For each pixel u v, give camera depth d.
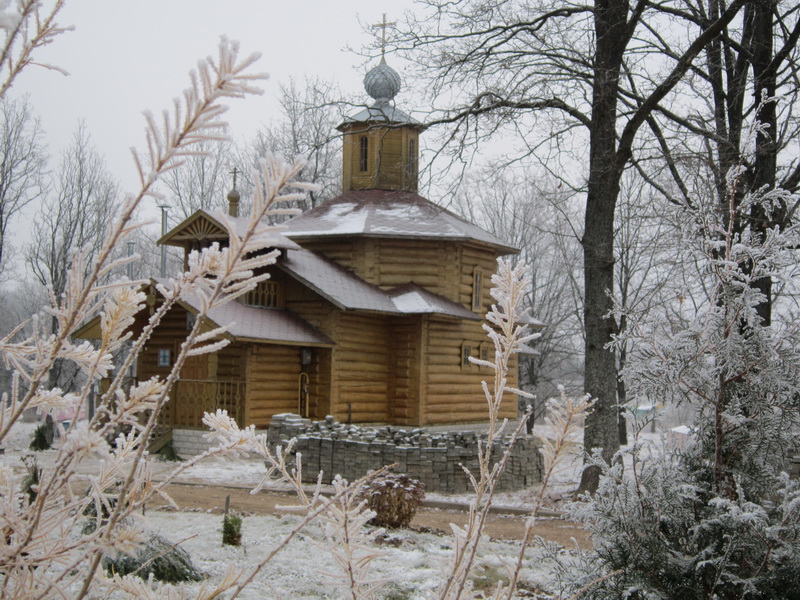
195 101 1.91
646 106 17.41
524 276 3.17
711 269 6.37
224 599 7.56
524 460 18.81
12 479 2.45
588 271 17.97
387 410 27.64
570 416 3.15
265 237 2.16
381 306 26.36
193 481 16.97
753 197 6.32
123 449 2.49
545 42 18.75
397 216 29.34
